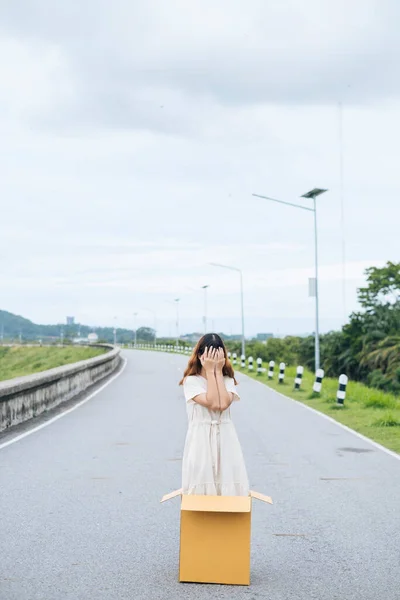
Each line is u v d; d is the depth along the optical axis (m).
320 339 81.19
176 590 5.78
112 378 36.31
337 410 20.70
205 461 6.15
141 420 17.86
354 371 69.50
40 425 16.83
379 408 21.05
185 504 5.92
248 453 12.86
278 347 130.12
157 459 12.02
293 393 27.34
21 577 6.06
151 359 65.94
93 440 14.30
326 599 5.60
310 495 9.38
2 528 7.61
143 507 8.58
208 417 6.22
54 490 9.52
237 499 5.99
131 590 5.77
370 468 11.38
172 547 6.96
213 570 5.94
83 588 5.80
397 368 55.47
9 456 12.30
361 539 7.30
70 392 24.53
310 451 13.11
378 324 65.38
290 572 6.27
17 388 16.61
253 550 6.95
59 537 7.28
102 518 8.05
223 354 6.24
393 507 8.70
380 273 70.81
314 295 37.12
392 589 5.83
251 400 24.19
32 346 135.12
